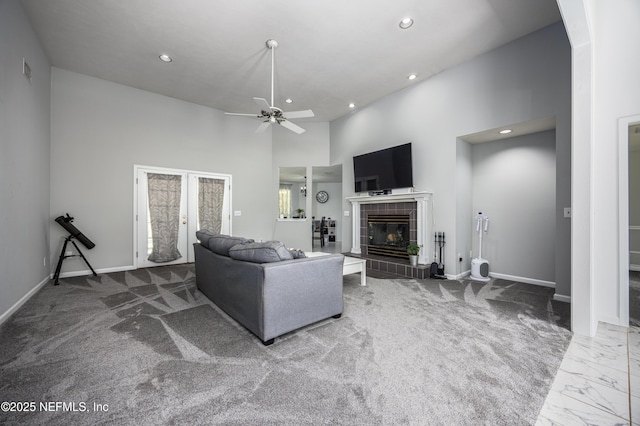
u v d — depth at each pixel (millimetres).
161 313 2557
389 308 2705
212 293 2787
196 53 3516
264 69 3916
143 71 3982
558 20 2986
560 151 2994
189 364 1699
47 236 3635
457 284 3627
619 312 2277
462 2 2689
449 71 3936
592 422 1243
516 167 3865
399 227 4797
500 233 4016
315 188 9938
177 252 4961
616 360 1755
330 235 9336
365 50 3471
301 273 2113
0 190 2258
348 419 1249
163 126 4805
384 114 4891
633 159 4426
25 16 2793
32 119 3049
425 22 2971
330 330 2195
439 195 4062
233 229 5695
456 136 3869
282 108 5391
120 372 1608
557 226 3004
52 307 2701
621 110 2240
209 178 5355
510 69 3357
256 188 6016
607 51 2299
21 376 1561
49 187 3736
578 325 2129
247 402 1358
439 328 2229
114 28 3035
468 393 1429
